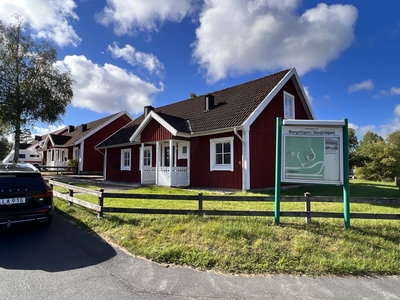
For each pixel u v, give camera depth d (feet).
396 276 11.98
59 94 78.13
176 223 18.29
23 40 74.90
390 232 16.60
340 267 12.43
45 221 18.88
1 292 10.19
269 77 47.21
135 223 18.61
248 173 35.76
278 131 18.90
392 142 130.82
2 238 17.04
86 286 10.77
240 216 19.77
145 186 43.98
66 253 14.46
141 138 47.01
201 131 39.58
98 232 18.11
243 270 12.44
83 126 96.37
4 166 20.47
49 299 9.71
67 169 88.48
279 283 11.27
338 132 18.07
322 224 17.90
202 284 11.09
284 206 25.35
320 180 17.95
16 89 72.90
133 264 13.07
